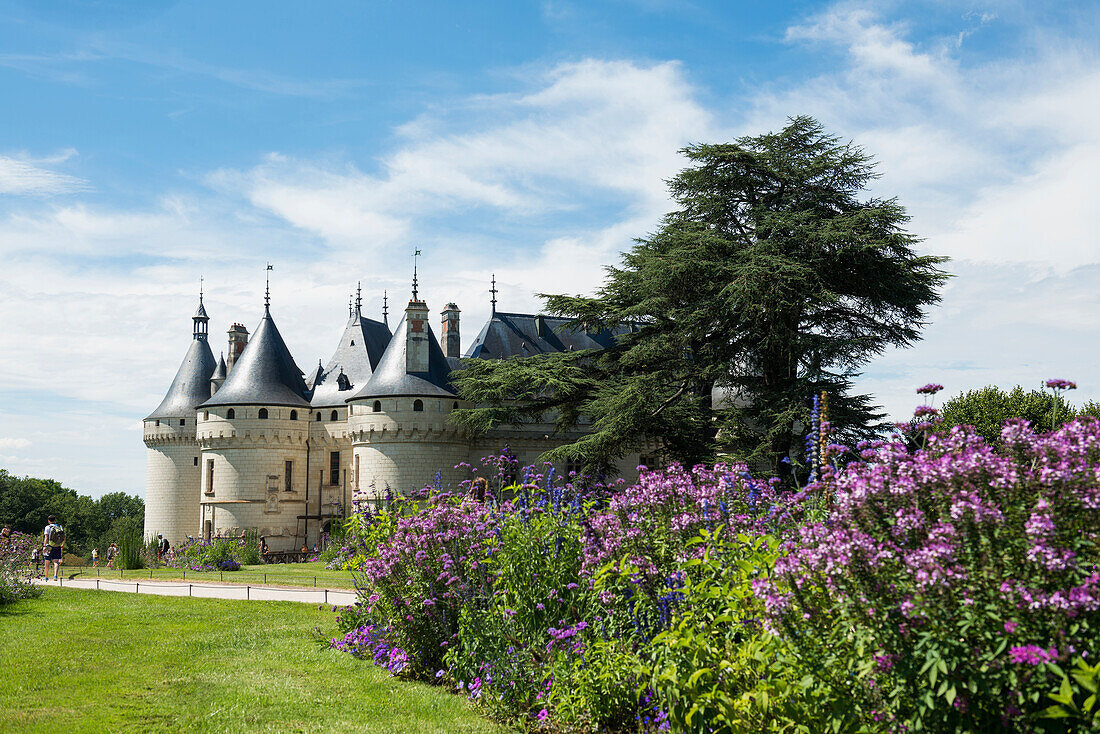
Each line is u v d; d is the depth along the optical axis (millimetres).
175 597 18297
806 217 29953
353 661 10938
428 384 45719
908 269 30125
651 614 7656
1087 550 4738
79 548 92312
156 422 60000
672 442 32031
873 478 5355
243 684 9578
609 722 7500
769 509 8172
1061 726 4441
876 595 4836
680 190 33969
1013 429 5406
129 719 8102
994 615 4480
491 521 10180
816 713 5344
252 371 51531
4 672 9969
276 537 49938
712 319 30172
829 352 28109
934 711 4785
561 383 33375
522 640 8695
